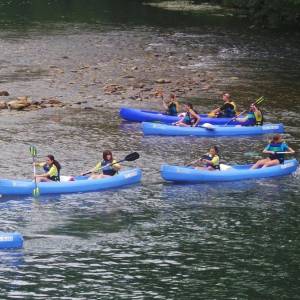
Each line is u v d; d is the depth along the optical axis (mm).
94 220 47125
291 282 39031
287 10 147500
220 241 44312
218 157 56969
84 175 54406
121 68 101000
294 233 45719
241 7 170625
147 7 177250
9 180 51125
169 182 55312
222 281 39000
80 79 93062
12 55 108188
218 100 83500
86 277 39125
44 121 72188
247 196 52625
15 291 37375
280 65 106438
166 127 69312
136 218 47750
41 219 47000
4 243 42219
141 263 41000
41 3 180625
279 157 58375
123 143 65625
